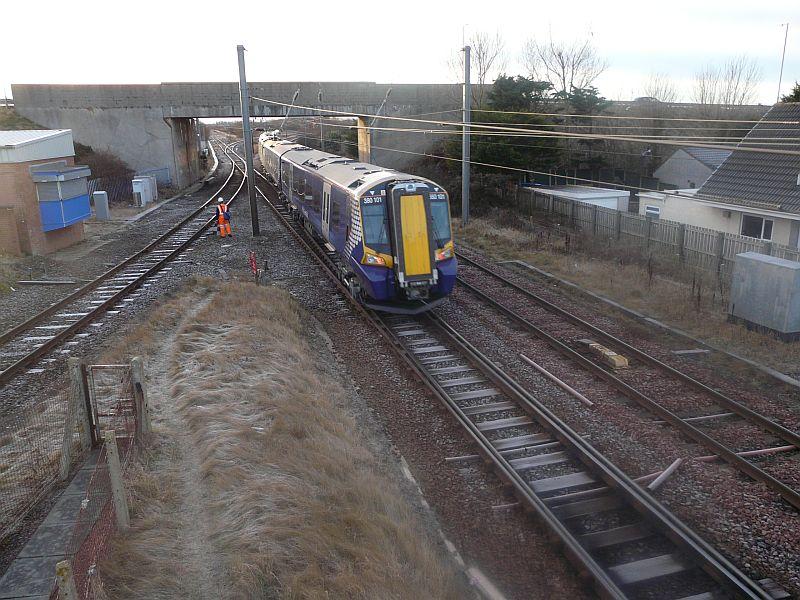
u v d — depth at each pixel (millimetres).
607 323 15469
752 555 6973
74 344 13297
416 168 45250
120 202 38000
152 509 6723
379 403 10977
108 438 6070
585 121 43719
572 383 11688
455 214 34156
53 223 22703
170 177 46688
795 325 13594
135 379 8055
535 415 10164
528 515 7711
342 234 17094
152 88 44844
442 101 49219
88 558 5574
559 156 35281
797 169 22344
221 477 7285
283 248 24141
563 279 19672
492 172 33719
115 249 24188
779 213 21297
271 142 46125
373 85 47781
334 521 6660
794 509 7820
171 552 6078
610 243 24453
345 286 18438
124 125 45312
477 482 8539
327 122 86375
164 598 5438
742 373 12258
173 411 9453
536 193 33188
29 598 5336
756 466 8773
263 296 16312
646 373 12219
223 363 11133
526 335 14508
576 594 6516
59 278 19312
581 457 8898
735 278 14820
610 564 6887
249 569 5695
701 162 37562
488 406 10750
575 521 7672
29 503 6828
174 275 19562
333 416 9852
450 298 17750
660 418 10312
